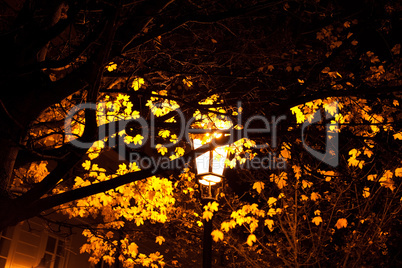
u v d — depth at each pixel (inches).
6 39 229.1
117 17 187.0
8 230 384.2
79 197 196.4
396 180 465.1
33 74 223.3
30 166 309.1
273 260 553.0
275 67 320.5
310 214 558.6
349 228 551.2
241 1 265.3
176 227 574.9
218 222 567.5
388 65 322.0
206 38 327.0
